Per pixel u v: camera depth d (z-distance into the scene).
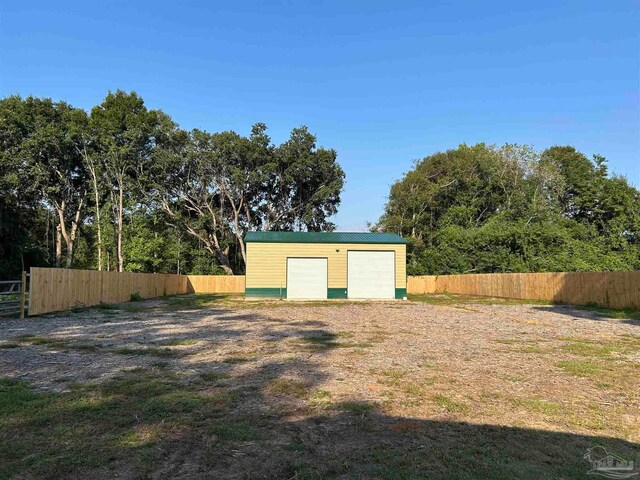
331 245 25.72
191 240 42.53
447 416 4.50
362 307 19.11
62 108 36.12
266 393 5.26
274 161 40.69
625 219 34.16
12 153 33.44
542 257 31.66
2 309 13.30
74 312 15.43
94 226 36.84
